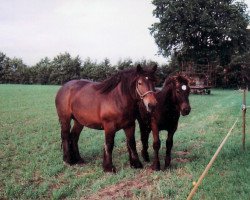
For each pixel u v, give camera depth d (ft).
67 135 30.89
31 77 234.17
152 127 27.66
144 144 30.78
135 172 27.32
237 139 39.65
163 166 29.04
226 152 32.63
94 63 216.54
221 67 195.83
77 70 222.48
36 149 36.50
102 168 28.58
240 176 24.64
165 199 21.18
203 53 193.06
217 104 86.79
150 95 24.77
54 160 31.14
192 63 163.02
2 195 23.06
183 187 22.95
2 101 93.86
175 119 27.68
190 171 26.43
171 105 27.02
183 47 192.34
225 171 26.25
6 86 188.75
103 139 41.65
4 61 238.68
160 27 192.13
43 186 24.17
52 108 77.77
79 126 31.12
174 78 26.73
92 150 35.32
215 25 184.14
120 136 43.04
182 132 46.39
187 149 35.88
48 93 130.62
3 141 40.37
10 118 60.03
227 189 21.67
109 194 22.71
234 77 196.85
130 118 26.86
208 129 48.32
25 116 63.26
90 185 24.76
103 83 27.66
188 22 186.29
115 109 26.50
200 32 190.80
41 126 52.01
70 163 30.19
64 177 26.43
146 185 24.23
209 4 186.50
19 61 238.68
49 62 232.53
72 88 30.53
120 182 25.18
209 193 21.21
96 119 27.91
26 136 43.70
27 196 22.75
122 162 30.22
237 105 80.64
